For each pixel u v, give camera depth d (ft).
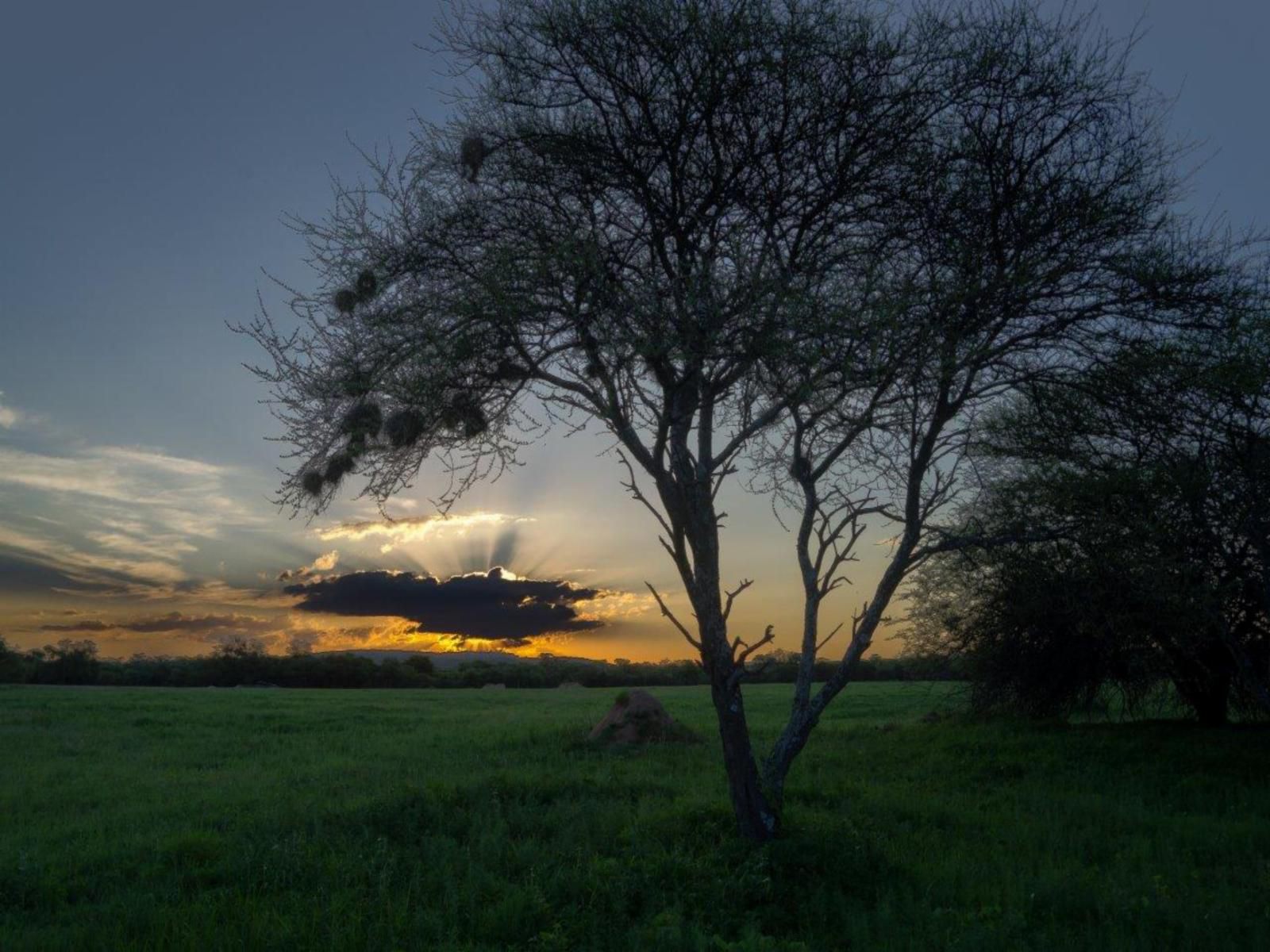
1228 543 52.29
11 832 37.29
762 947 21.99
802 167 33.22
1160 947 22.79
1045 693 68.49
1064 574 54.29
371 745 68.49
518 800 39.55
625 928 24.43
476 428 34.12
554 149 33.01
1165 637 59.41
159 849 31.83
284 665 255.50
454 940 22.90
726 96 31.94
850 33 32.53
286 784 47.78
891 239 34.88
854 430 34.60
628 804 38.91
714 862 29.30
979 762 53.31
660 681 256.32
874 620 35.12
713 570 33.94
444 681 264.11
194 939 22.77
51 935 23.68
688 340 30.14
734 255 30.45
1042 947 22.50
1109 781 47.19
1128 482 47.01
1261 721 68.64
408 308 32.71
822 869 28.91
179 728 81.87
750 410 37.17
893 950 22.85
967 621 69.36
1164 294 36.60
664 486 33.68
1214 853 32.78
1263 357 40.63
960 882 28.60
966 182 34.37
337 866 29.22
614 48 32.01
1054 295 35.58
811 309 30.04
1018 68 33.86
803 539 36.35
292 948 22.59
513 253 31.58
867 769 51.93
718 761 55.21
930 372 32.99
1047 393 42.57
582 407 33.65
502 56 32.86
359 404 33.19
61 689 162.61
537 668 270.05
